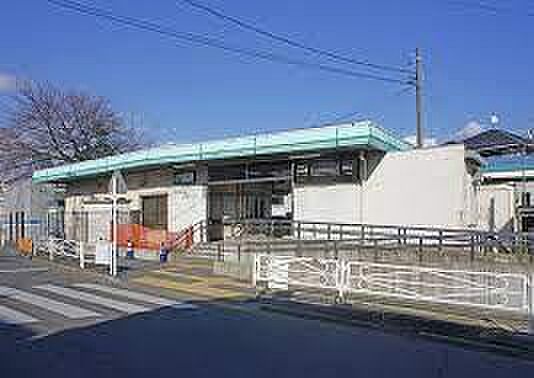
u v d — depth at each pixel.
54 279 16.98
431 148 20.38
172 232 24.91
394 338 9.16
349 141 19.69
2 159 40.53
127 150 44.88
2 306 11.87
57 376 6.60
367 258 17.95
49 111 41.56
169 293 14.17
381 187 21.19
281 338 9.07
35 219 38.50
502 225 26.50
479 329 9.51
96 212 30.12
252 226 23.77
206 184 25.42
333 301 12.41
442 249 18.11
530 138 35.75
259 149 21.91
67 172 31.70
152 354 7.79
